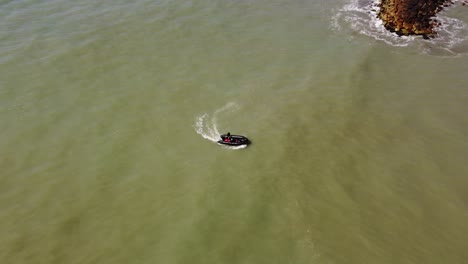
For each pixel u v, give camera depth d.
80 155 30.11
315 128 33.19
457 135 32.88
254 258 23.33
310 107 35.25
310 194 27.56
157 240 24.33
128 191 27.47
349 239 24.69
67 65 39.34
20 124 32.56
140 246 24.00
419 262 23.56
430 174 29.50
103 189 27.61
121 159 29.86
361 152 31.14
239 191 27.52
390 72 40.31
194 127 32.78
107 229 25.05
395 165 30.16
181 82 37.59
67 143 31.08
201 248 23.81
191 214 25.86
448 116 34.78
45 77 37.66
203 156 30.23
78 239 24.48
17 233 24.77
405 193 28.00
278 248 23.91
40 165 29.25
